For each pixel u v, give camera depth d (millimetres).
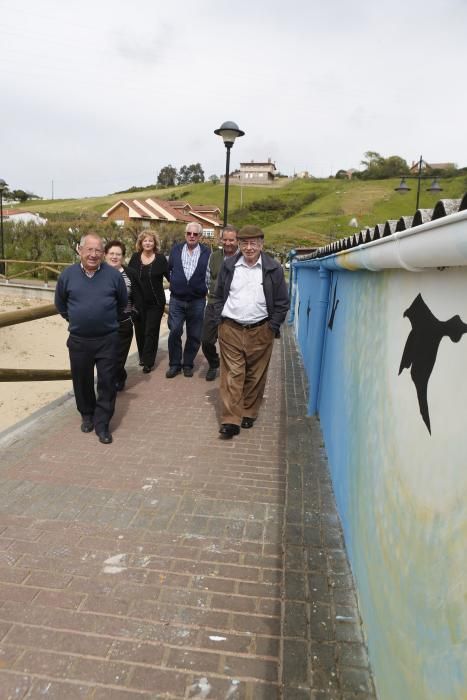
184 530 2928
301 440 4266
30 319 4316
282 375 6723
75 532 2875
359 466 2447
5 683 1896
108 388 4258
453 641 1132
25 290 19828
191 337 6438
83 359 4176
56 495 3295
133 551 2711
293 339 10180
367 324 2584
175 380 6312
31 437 4289
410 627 1447
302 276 9414
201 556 2684
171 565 2602
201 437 4391
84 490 3375
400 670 1522
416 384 1589
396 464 1748
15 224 29156
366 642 2043
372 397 2289
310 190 94750
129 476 3605
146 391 5777
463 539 1119
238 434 4473
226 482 3549
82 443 4191
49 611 2256
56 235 28406
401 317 1878
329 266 4047
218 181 115188
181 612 2273
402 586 1560
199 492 3393
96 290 4051
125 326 5488
